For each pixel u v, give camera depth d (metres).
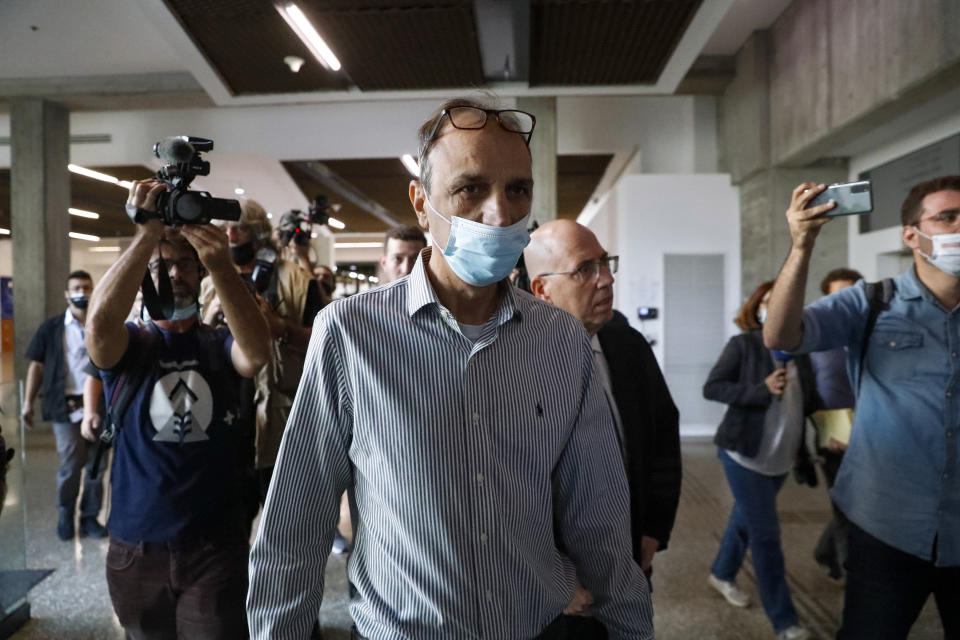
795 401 2.67
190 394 1.71
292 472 1.06
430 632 1.01
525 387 1.06
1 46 6.99
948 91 4.56
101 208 14.65
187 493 1.65
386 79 6.29
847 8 5.30
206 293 2.46
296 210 3.37
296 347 2.48
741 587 3.15
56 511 4.43
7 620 2.73
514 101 7.41
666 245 7.33
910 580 1.62
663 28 5.23
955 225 1.56
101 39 6.86
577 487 1.15
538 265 1.57
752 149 6.98
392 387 1.01
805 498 4.50
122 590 1.65
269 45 5.52
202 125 8.73
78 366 3.93
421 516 1.01
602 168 11.19
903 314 1.67
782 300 1.63
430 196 1.02
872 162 6.21
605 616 1.17
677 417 1.71
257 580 1.05
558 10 4.95
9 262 15.92
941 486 1.57
